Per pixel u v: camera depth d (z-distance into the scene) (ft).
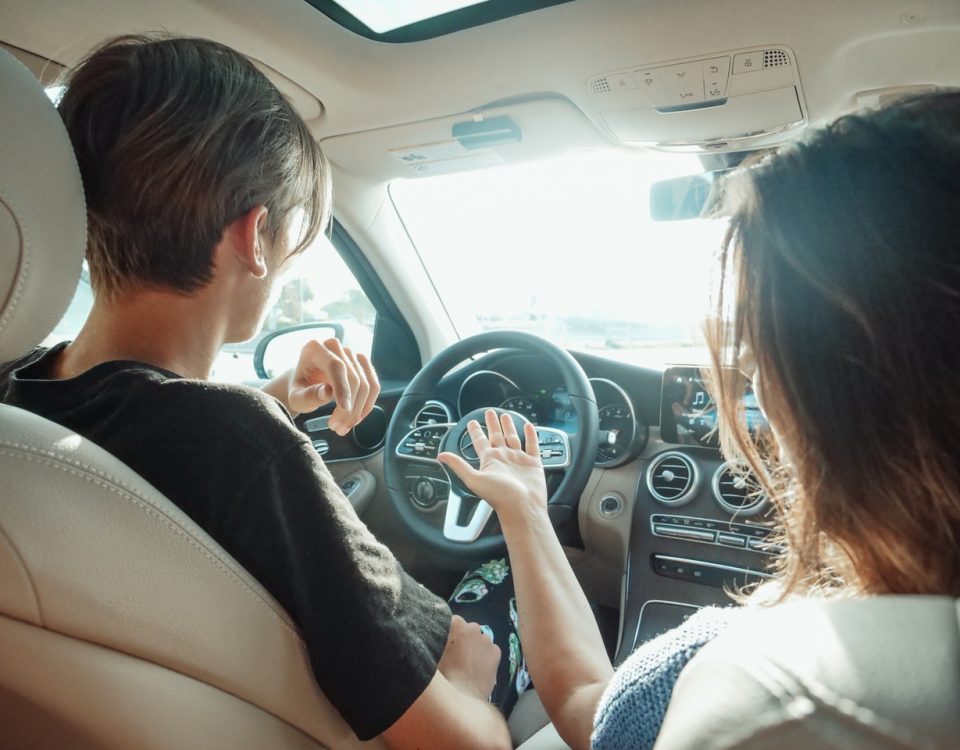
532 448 3.54
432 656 2.36
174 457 2.22
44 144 2.12
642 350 5.91
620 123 5.49
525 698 4.08
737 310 1.57
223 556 2.14
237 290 2.53
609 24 4.36
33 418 2.02
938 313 1.27
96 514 1.94
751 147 5.68
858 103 4.78
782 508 1.71
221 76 2.41
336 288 8.23
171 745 2.03
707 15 4.15
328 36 4.82
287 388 3.32
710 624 1.62
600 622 6.22
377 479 7.27
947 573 1.32
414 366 8.38
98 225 2.35
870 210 1.34
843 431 1.38
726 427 1.86
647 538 5.25
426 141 6.16
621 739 1.65
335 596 2.18
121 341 2.46
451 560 5.12
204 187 2.29
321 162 2.77
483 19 4.52
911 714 0.88
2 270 2.04
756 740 0.97
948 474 1.28
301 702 2.27
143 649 2.00
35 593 1.85
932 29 3.98
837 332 1.37
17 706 1.96
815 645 1.03
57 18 4.49
